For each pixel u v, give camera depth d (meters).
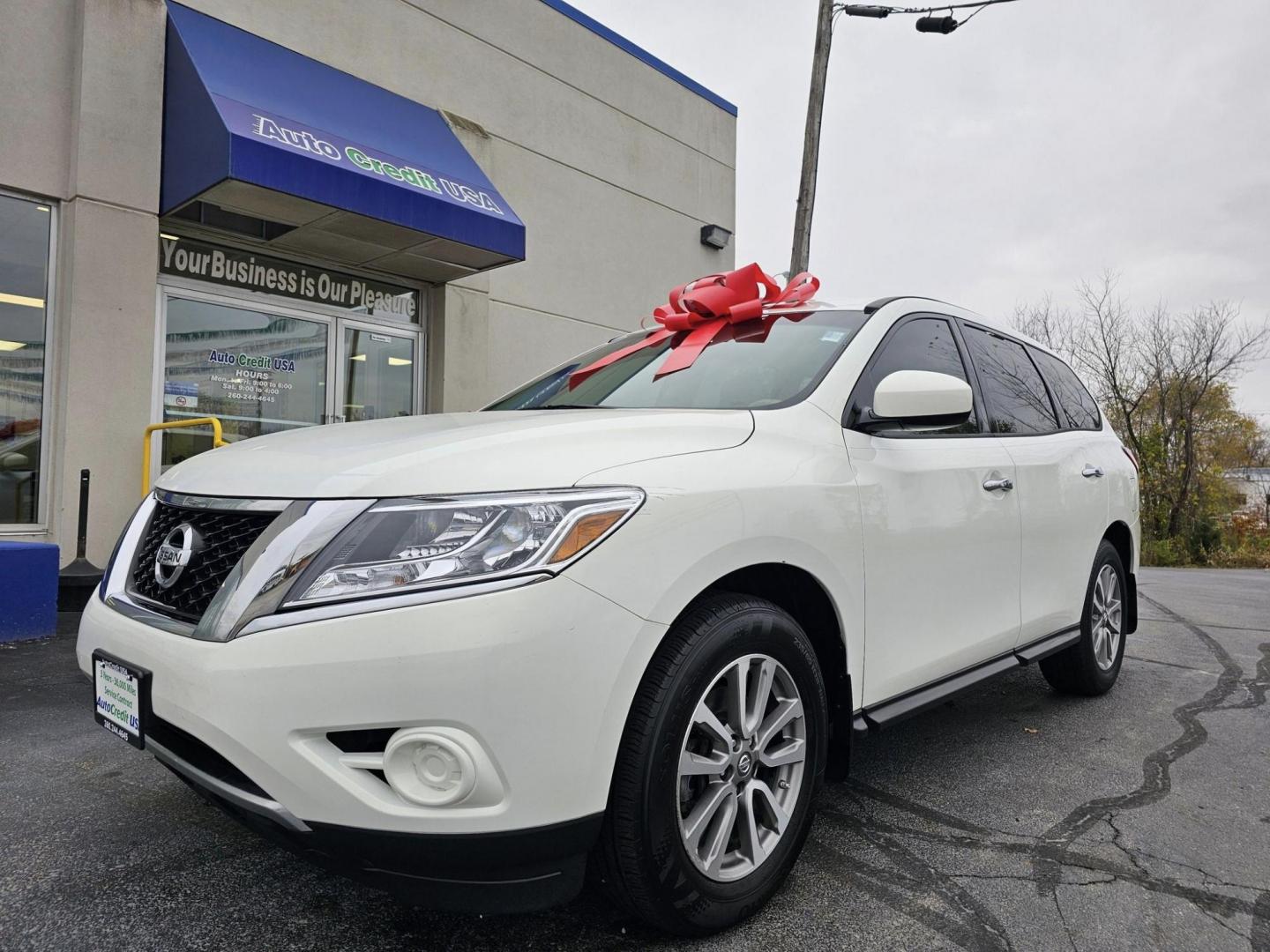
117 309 6.04
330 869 1.77
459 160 7.73
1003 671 3.12
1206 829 2.67
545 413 2.49
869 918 2.11
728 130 12.23
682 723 1.86
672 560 1.85
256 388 7.25
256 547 1.79
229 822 2.63
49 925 2.03
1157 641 5.91
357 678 1.62
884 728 2.48
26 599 4.93
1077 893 2.25
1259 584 10.91
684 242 11.46
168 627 1.90
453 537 1.70
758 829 2.13
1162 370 26.88
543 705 1.65
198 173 5.89
